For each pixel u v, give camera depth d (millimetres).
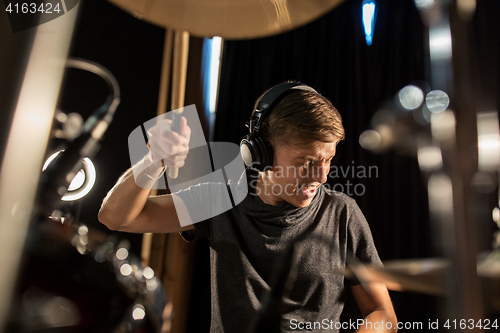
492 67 1608
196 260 1812
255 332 393
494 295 333
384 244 1651
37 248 453
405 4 1808
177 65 1793
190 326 1743
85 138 540
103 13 1848
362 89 1781
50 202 486
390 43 1795
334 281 876
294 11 652
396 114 365
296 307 835
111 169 1723
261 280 864
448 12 349
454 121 336
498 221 704
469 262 334
